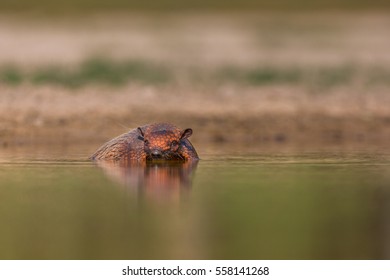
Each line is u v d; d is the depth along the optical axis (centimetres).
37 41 13038
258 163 5500
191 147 5569
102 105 7850
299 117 7762
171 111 7781
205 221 3766
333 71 10500
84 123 7319
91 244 3406
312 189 4528
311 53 12250
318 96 8600
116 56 11606
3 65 10375
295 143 6894
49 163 5475
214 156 5869
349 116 7831
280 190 4491
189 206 4072
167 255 3266
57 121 7319
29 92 8350
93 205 4091
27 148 6456
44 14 17162
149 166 5303
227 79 9775
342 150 6309
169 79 9700
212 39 13950
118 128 7300
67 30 14788
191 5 19162
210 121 7562
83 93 8450
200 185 4644
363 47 13025
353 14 18100
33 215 3888
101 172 5066
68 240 3453
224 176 4941
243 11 18688
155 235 3519
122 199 4247
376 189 4522
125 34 14425
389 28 15738
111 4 18812
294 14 18225
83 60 11044
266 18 17550
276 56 11900
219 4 19300
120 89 8800
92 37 13788
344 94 8762
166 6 18950
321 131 7481
